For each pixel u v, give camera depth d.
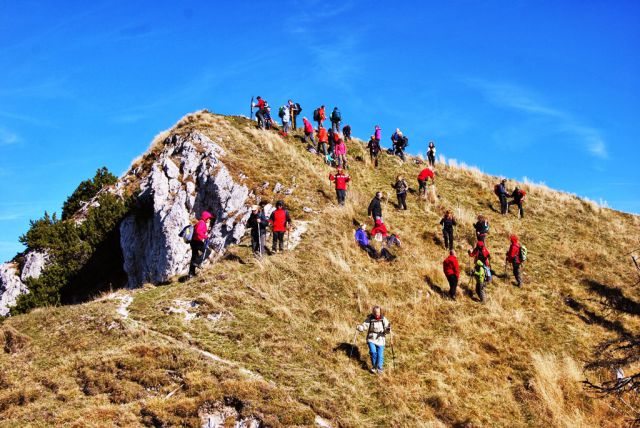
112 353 12.10
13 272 25.34
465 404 11.88
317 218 21.14
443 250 20.42
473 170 31.27
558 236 23.53
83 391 10.97
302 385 11.60
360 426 10.53
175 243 21.42
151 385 11.02
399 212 23.27
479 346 14.39
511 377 13.16
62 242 25.36
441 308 16.17
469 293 17.34
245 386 10.77
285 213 18.70
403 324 15.04
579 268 20.50
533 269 19.88
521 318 16.08
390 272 18.02
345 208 21.94
